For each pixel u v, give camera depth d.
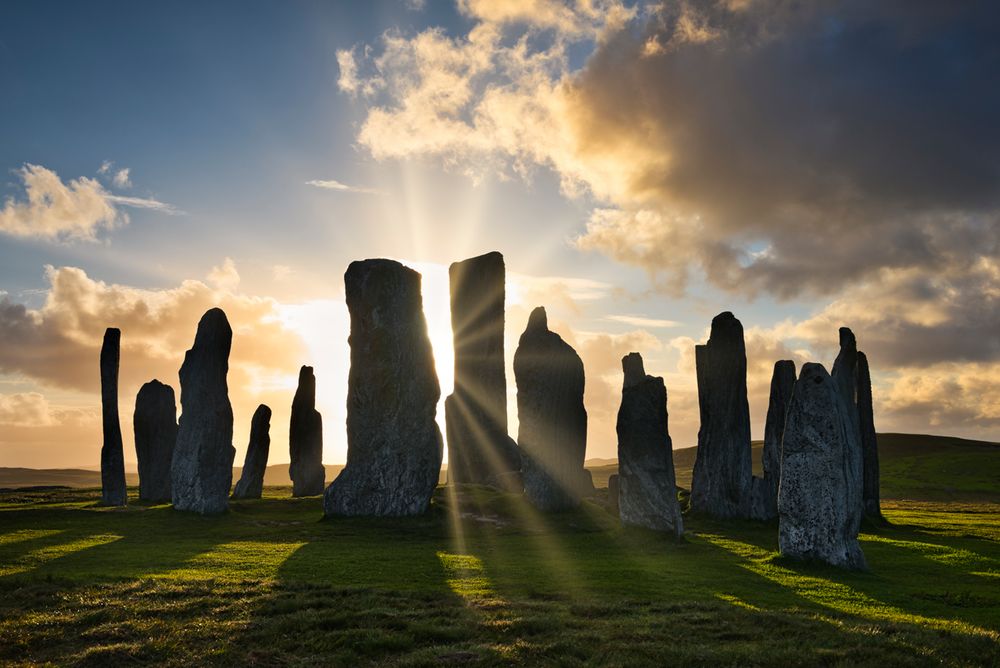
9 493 63.28
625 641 18.05
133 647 17.36
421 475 41.84
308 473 62.75
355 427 42.34
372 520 40.16
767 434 51.16
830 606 22.75
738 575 27.59
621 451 37.81
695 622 19.89
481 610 20.72
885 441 146.50
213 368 45.19
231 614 19.89
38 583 23.12
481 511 42.50
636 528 36.81
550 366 45.47
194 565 27.62
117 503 49.16
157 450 54.34
